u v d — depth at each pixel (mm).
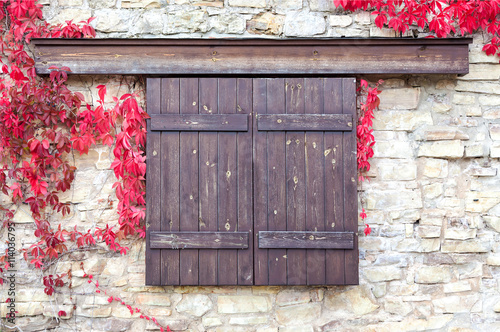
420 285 2785
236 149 2633
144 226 2730
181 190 2611
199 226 2609
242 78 2645
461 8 2740
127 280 2740
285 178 2629
